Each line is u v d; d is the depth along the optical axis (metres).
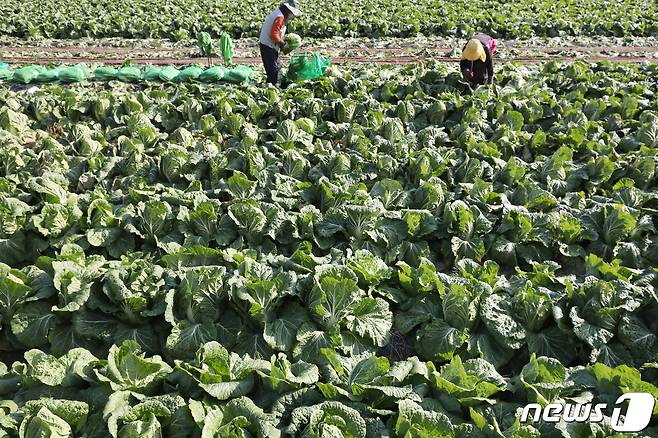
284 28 15.71
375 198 9.31
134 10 26.97
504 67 16.56
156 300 6.96
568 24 24.48
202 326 6.71
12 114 12.27
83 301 6.73
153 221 8.58
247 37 24.38
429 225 8.85
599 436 5.27
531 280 7.48
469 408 5.70
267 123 13.20
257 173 10.03
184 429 5.32
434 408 5.66
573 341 6.70
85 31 23.97
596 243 8.77
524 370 6.04
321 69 16.08
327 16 25.42
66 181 10.09
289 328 6.68
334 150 11.46
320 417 5.27
